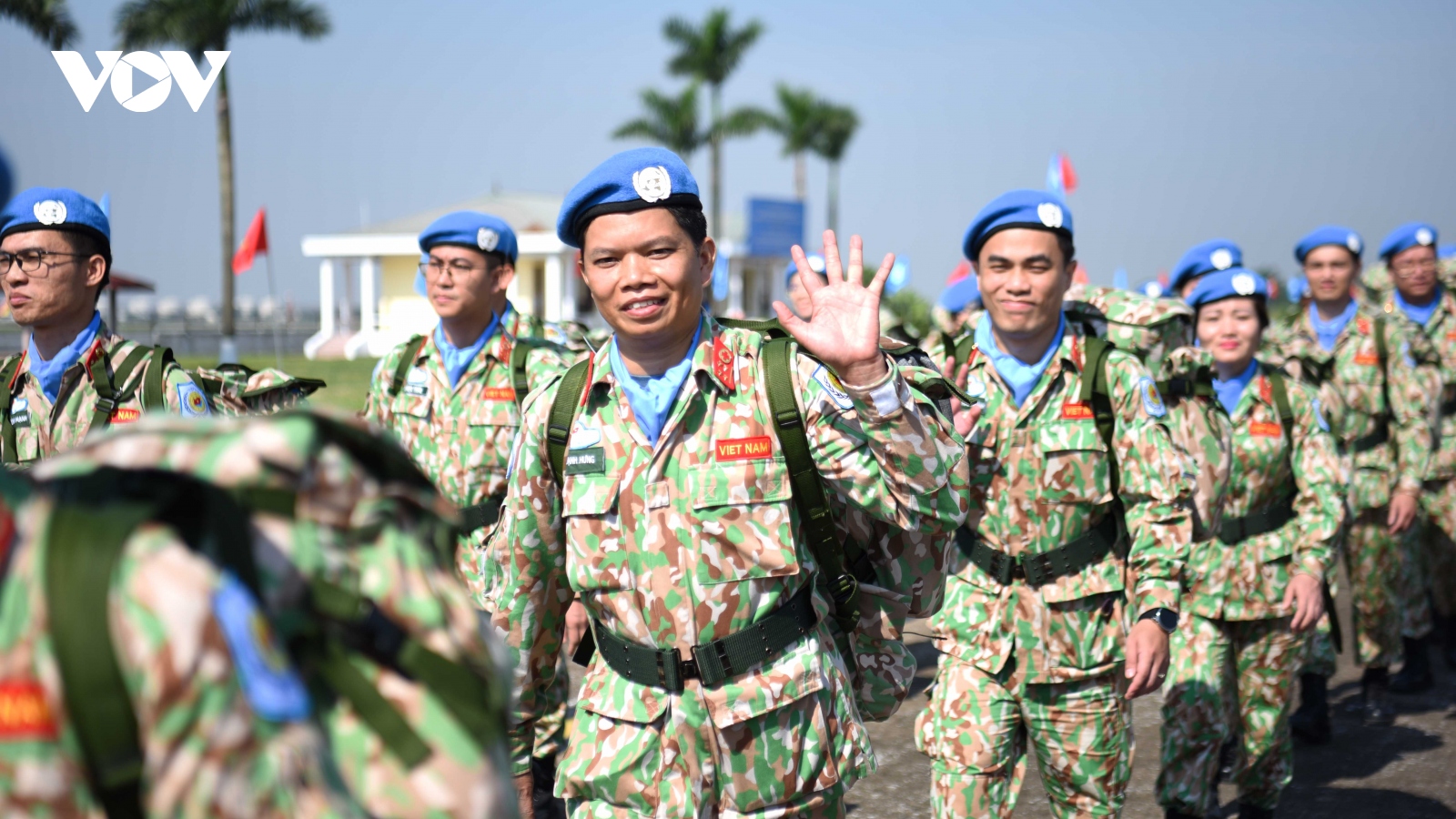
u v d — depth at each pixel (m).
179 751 1.01
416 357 5.13
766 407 2.47
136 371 3.82
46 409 3.83
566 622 3.21
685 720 2.45
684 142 38.53
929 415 2.41
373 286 43.81
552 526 2.65
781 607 2.47
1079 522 3.49
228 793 1.02
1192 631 4.45
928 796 4.97
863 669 2.73
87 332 3.81
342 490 1.18
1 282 3.70
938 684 3.61
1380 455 6.51
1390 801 4.97
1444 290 7.84
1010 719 3.54
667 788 2.46
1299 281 9.35
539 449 2.60
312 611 1.13
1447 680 6.96
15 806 1.03
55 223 3.66
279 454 1.13
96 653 1.00
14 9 17.67
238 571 1.08
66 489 1.09
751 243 52.28
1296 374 5.50
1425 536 7.31
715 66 38.50
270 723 1.04
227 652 1.03
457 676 1.17
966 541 3.60
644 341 2.48
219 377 4.42
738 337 2.56
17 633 1.03
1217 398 4.39
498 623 2.69
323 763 1.08
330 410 1.20
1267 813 4.58
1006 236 3.47
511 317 5.16
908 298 29.50
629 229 2.41
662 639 2.47
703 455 2.46
